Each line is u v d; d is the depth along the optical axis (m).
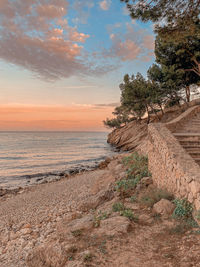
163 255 3.49
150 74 29.75
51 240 4.81
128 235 4.36
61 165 35.59
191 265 3.09
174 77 25.22
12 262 5.45
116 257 3.54
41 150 65.19
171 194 6.23
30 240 6.95
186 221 4.63
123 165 13.29
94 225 5.07
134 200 7.04
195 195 4.76
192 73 26.03
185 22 8.06
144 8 7.84
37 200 13.88
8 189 19.72
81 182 17.97
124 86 33.50
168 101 32.12
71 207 10.30
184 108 28.12
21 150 65.38
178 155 6.32
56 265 3.65
